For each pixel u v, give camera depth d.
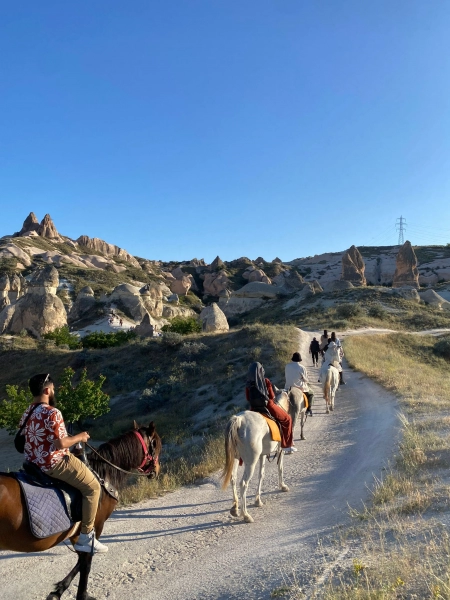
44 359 49.94
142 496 10.49
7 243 123.62
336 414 18.91
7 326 68.19
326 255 172.88
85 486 5.14
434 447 11.23
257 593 5.68
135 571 6.83
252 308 94.25
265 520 8.66
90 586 6.39
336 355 22.59
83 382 28.48
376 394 21.97
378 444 13.39
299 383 13.93
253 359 34.31
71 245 144.38
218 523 8.70
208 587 6.14
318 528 7.84
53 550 7.56
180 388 32.50
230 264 160.00
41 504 4.75
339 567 5.95
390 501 8.38
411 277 102.12
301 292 88.81
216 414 25.39
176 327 60.75
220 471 12.42
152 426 6.65
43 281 70.19
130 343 49.12
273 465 12.70
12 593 6.16
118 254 156.62
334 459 12.71
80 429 30.55
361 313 63.38
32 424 5.00
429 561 5.46
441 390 21.94
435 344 46.09
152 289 90.12
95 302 84.25
